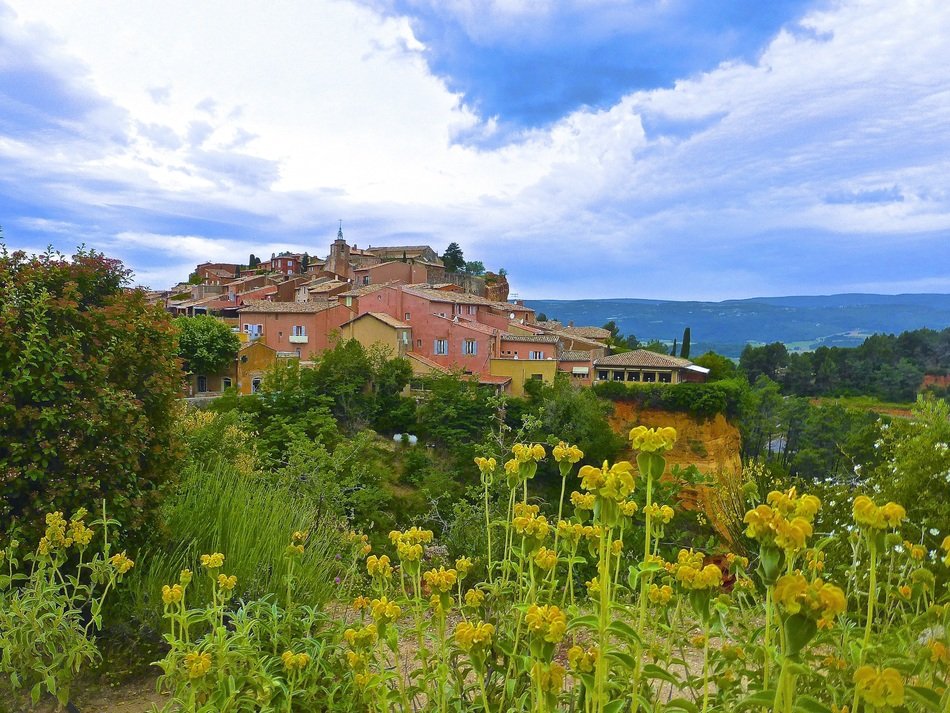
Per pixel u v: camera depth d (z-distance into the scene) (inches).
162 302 211.3
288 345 1706.4
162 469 192.7
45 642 117.0
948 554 54.9
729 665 69.7
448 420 1107.9
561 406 1123.3
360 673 81.5
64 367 172.1
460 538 297.1
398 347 1513.3
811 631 39.6
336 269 2869.1
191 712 90.0
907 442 208.1
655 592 76.6
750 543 198.1
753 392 1726.1
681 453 1248.2
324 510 361.1
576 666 58.5
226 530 187.2
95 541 161.3
